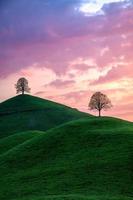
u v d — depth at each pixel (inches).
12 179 2893.7
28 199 2390.5
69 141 3344.0
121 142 3105.3
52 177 2736.2
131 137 3184.1
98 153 2984.7
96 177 2591.0
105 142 3166.8
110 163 2760.8
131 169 2635.3
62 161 3004.4
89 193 2361.0
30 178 2824.8
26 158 3255.4
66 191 2450.8
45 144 3410.4
